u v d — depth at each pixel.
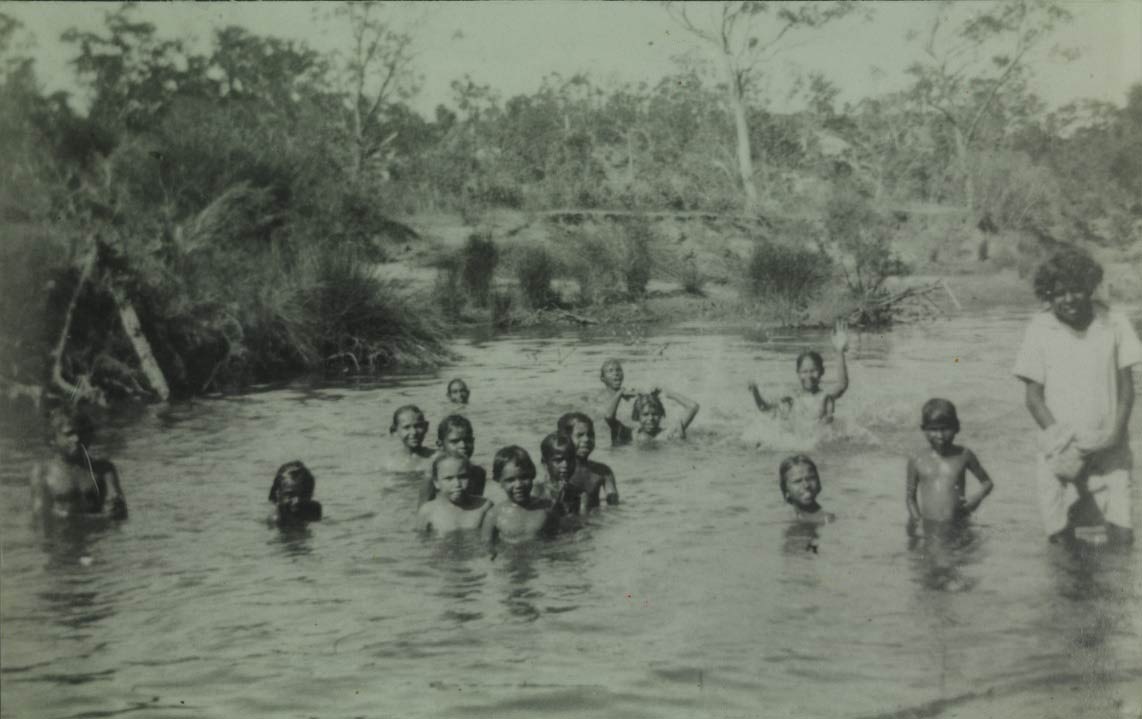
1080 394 6.50
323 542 6.89
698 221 22.98
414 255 21.03
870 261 19.11
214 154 16.31
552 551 6.63
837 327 10.09
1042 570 6.03
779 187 23.88
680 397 10.04
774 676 4.76
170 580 6.19
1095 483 6.58
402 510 7.65
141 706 4.57
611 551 6.60
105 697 4.69
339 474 8.70
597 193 24.34
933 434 7.05
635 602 5.70
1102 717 4.31
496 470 6.96
